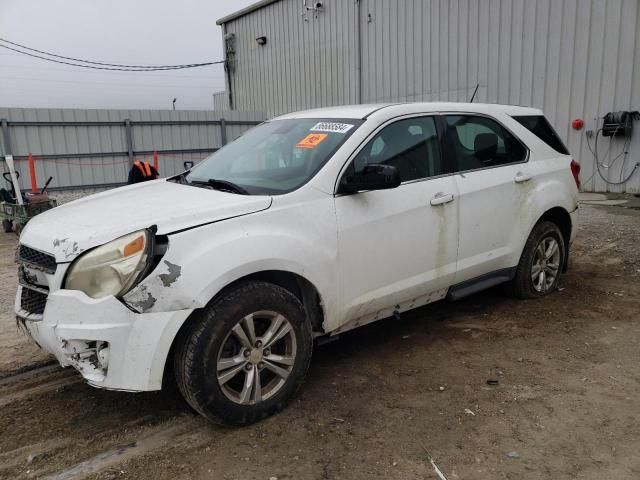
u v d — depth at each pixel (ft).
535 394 11.53
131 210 10.78
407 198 12.76
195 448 9.98
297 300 11.00
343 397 11.64
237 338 10.19
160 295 9.32
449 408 11.08
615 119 36.04
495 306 16.84
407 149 13.25
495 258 15.20
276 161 12.80
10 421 11.12
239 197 10.97
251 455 9.69
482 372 12.62
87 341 9.36
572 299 17.31
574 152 39.24
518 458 9.38
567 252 18.21
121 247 9.41
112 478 9.18
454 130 14.43
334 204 11.58
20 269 11.07
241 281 10.42
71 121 49.14
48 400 11.98
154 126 54.49
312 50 61.46
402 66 50.98
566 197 17.03
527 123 16.76
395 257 12.60
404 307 13.51
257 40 68.85
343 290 11.75
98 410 11.51
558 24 38.75
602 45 36.70
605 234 26.37
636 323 15.25
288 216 10.91
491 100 43.70
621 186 37.24
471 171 14.52
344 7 56.24
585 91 37.99
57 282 9.63
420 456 9.53
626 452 9.46
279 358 10.85
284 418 10.84
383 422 10.62
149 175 34.94
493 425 10.41
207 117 58.03
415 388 11.96
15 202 36.42
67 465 9.61
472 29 44.21
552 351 13.62
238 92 74.69
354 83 56.65
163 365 9.47
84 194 50.80
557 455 9.43
